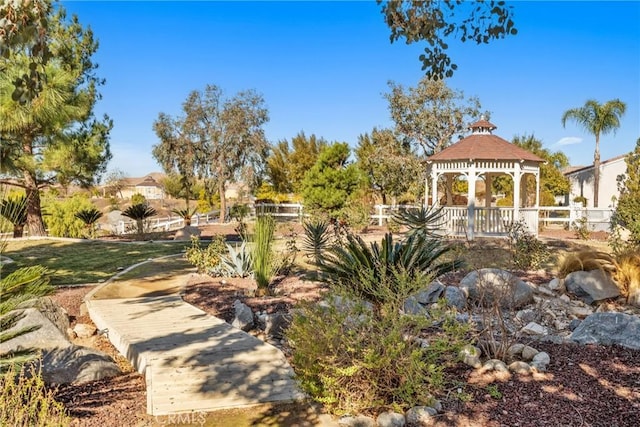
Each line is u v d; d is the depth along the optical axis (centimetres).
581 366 445
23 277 310
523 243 1059
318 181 1936
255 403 395
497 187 3409
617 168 2873
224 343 523
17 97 409
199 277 946
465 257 1109
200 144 2798
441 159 1617
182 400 396
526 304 749
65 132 1502
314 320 412
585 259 838
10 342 454
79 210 1969
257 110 2806
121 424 357
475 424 342
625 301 768
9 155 1258
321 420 368
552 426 333
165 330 575
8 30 365
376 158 2897
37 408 354
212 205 3622
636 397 374
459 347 393
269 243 873
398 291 453
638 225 962
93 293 801
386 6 518
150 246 1519
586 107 2616
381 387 375
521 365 436
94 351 491
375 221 2288
